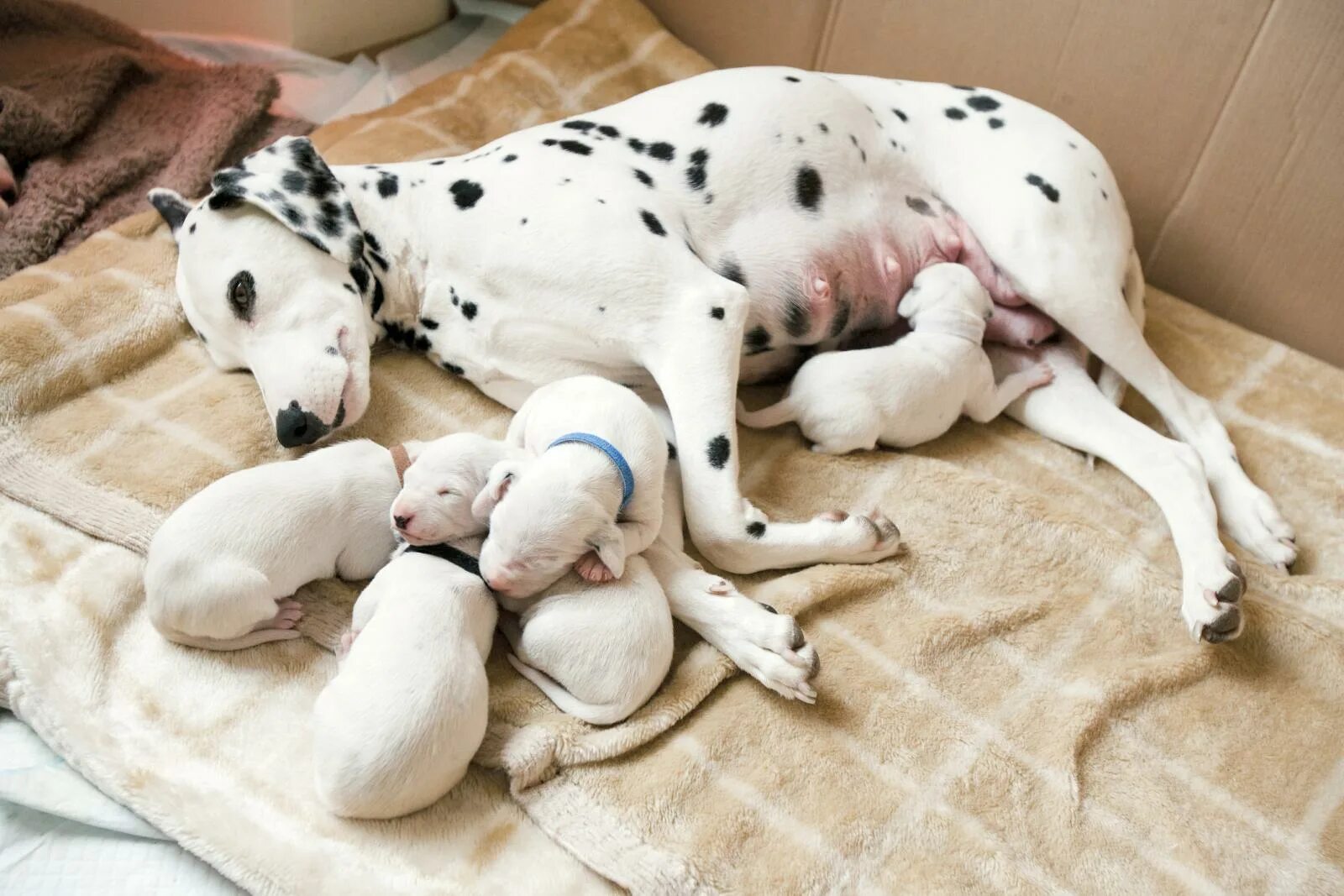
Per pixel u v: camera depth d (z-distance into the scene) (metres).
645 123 1.54
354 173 1.52
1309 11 1.57
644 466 1.37
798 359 1.60
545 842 1.31
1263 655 1.45
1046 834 1.33
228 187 1.43
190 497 1.45
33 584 1.42
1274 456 1.62
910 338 1.54
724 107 1.54
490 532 1.35
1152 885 1.32
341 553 1.41
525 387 1.53
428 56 2.12
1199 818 1.36
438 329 1.53
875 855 1.31
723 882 1.28
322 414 1.45
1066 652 1.45
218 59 2.07
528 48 1.95
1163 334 1.71
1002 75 1.77
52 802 1.33
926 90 1.62
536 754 1.32
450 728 1.28
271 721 1.36
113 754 1.34
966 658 1.43
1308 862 1.34
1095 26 1.69
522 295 1.47
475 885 1.28
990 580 1.49
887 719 1.38
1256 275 1.72
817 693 1.38
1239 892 1.32
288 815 1.31
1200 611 1.44
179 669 1.38
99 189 1.82
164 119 1.94
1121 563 1.49
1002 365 1.65
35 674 1.37
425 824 1.31
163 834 1.31
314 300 1.46
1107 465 1.60
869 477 1.53
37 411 1.52
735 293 1.46
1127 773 1.38
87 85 1.92
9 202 1.83
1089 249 1.57
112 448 1.50
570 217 1.45
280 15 2.04
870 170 1.58
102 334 1.56
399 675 1.28
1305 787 1.38
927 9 1.78
